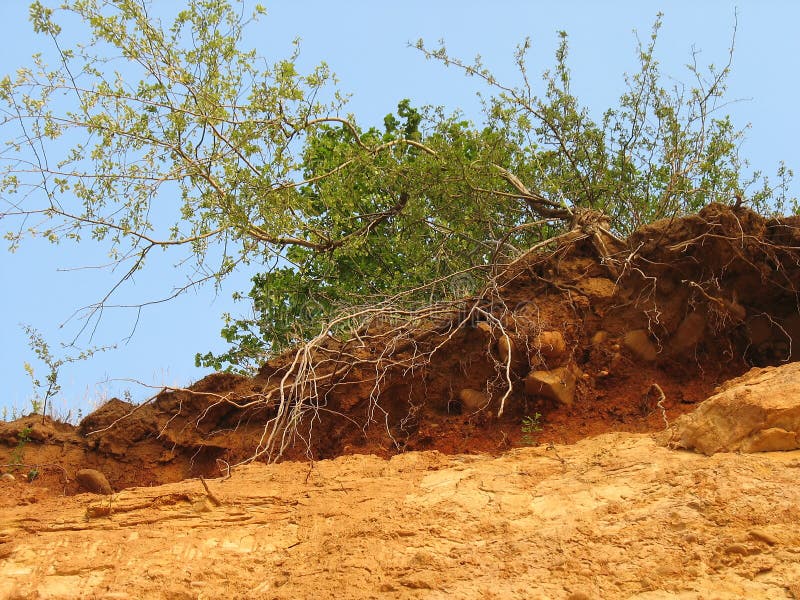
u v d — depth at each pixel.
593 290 8.80
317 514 7.43
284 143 10.98
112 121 10.00
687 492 6.62
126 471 9.06
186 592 6.98
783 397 6.95
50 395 9.83
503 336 8.44
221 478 8.14
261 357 11.92
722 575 5.98
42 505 8.12
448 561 6.64
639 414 8.21
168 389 9.38
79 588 7.13
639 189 12.61
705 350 8.44
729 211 8.34
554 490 7.08
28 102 9.77
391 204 13.05
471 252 11.70
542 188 12.52
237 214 10.27
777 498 6.36
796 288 8.30
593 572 6.25
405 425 8.75
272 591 6.84
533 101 12.57
